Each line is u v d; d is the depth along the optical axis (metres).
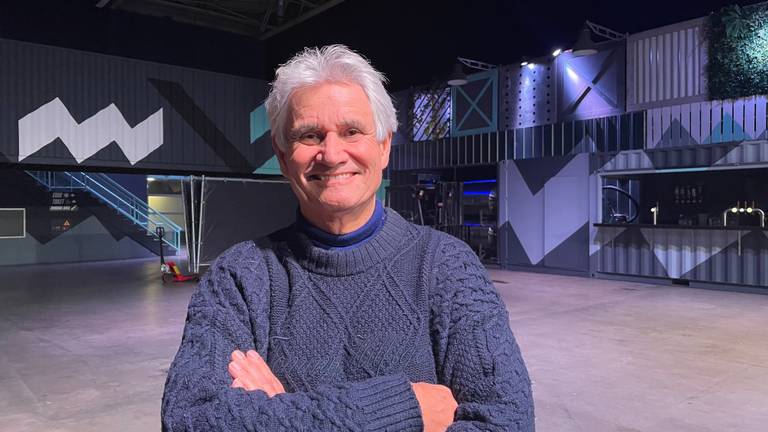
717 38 8.41
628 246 9.18
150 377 4.08
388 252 0.99
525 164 10.59
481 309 0.95
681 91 8.81
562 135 10.24
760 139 7.91
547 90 10.46
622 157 9.28
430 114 12.38
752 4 8.94
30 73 9.80
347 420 0.79
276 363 0.95
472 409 0.88
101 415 3.32
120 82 10.73
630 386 3.79
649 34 9.16
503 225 10.97
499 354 0.92
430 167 12.35
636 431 3.04
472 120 11.57
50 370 4.27
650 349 4.78
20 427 3.14
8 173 13.13
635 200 9.83
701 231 8.39
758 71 8.03
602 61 9.73
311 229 0.99
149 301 7.56
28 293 8.38
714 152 8.32
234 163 12.11
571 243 9.93
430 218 12.29
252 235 10.32
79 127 10.28
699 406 3.41
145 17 15.20
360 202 0.95
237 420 0.80
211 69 16.31
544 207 10.30
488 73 11.30
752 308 6.75
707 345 4.91
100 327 5.84
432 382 0.95
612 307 6.83
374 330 0.95
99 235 14.32
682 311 6.56
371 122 0.94
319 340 0.95
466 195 12.60
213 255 9.95
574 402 3.49
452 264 0.99
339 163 0.92
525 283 8.99
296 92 0.92
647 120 9.16
